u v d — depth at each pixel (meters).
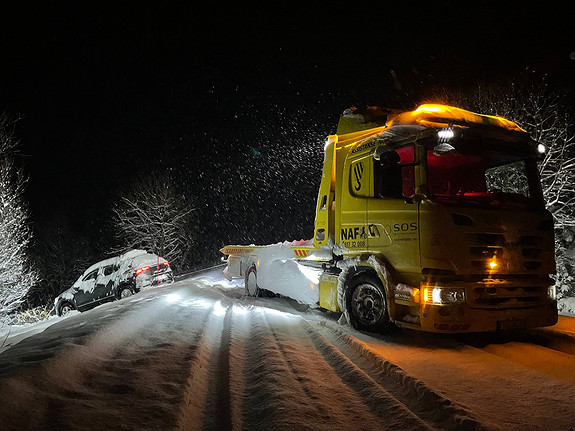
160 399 3.79
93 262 39.22
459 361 5.50
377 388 4.20
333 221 8.54
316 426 3.44
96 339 5.25
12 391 3.54
